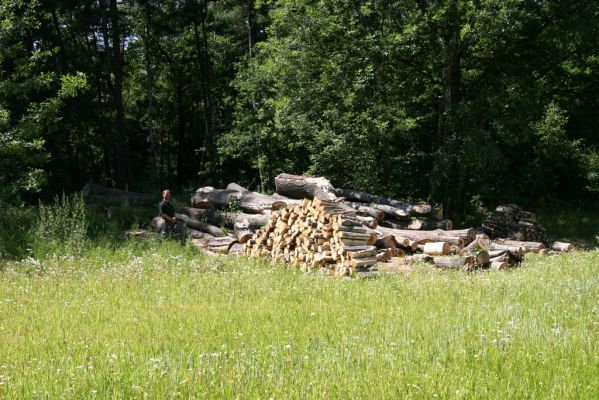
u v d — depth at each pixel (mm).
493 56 25438
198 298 9281
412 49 23062
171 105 45781
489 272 13195
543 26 25719
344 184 25094
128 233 17984
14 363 5434
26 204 28031
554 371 4641
